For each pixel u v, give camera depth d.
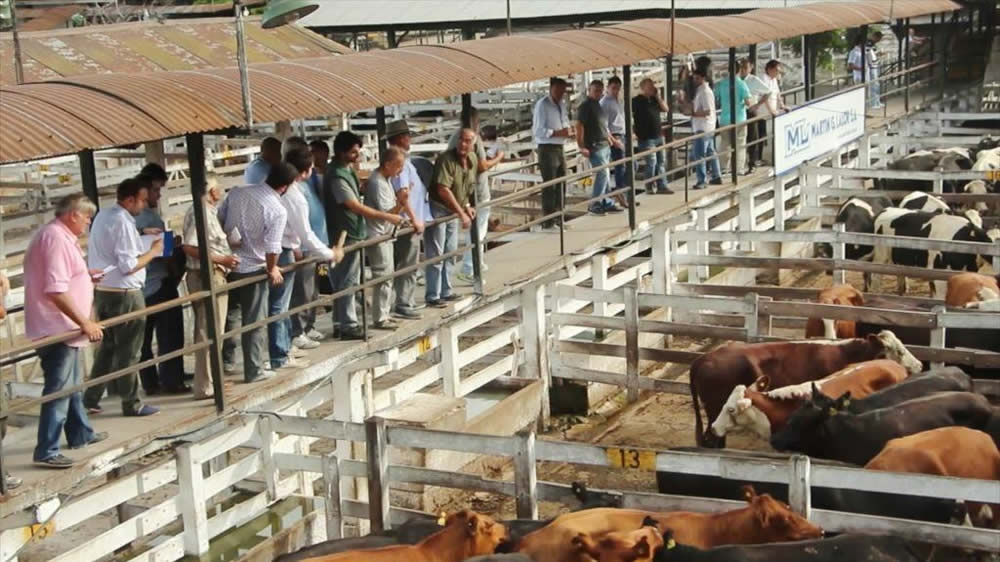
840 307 12.20
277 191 9.38
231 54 15.91
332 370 10.11
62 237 7.81
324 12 23.17
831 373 11.22
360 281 10.69
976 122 27.44
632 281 15.72
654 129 16.88
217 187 9.57
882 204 19.23
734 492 8.95
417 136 23.52
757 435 10.43
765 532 7.74
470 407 12.42
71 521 8.20
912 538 7.83
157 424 8.73
